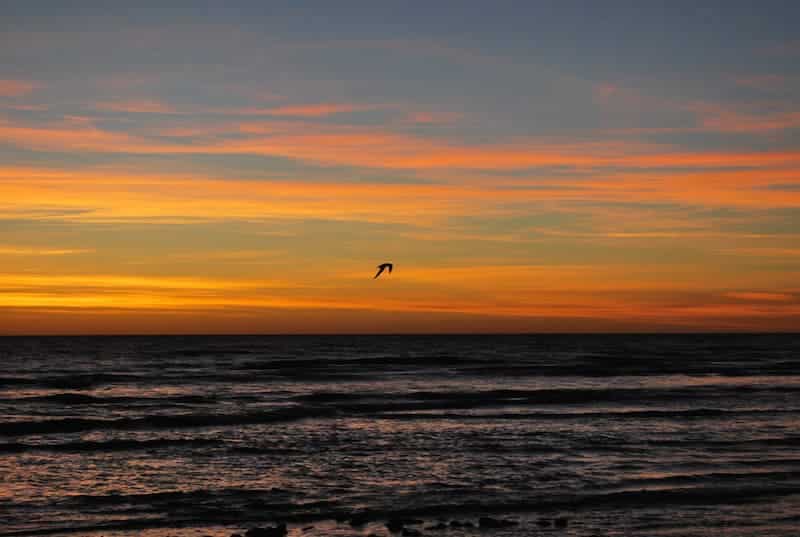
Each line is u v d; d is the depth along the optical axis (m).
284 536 15.94
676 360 85.25
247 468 22.41
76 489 19.86
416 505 18.31
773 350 118.12
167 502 18.52
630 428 30.00
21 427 30.47
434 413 35.22
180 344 151.62
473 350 118.19
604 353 106.12
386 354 101.19
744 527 16.81
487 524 16.75
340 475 21.45
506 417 33.59
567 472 21.77
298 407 37.53
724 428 29.94
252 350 114.69
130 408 38.38
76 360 83.94
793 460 23.41
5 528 16.42
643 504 18.47
